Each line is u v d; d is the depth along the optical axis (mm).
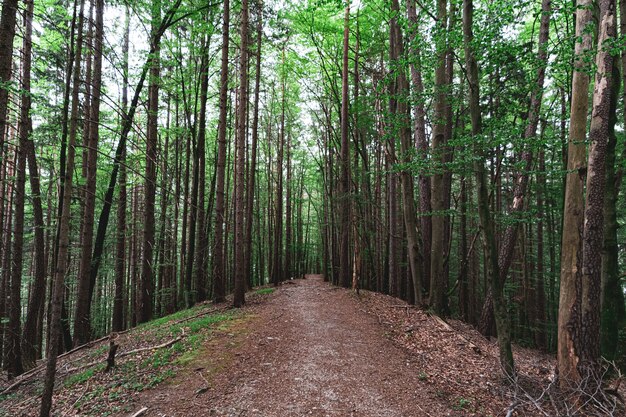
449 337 8336
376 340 7930
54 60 9703
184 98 13195
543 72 8195
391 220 14633
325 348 7301
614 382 6492
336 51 16547
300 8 14188
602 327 7199
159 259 17516
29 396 6438
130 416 4715
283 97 21234
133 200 21172
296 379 5848
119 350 7754
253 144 17531
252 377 5875
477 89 5762
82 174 12211
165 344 7395
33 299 9172
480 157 5766
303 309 10641
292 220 33438
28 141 9180
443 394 5527
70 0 9125
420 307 10492
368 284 20875
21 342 9008
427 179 11289
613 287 7133
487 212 5707
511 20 5562
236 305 10883
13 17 5699
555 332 16906
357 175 15367
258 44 15766
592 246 5523
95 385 5812
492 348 8344
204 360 6484
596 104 5555
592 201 5516
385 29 15180
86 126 11078
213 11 12578
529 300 16281
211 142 21203
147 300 12844
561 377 5691
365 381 5867
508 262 10328
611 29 5566
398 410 4988
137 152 17266
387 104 13812
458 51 8977
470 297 15992
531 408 5242
